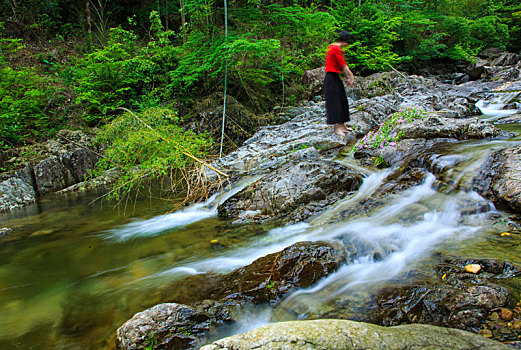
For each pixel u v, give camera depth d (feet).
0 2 45.88
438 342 5.98
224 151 31.96
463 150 16.83
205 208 20.36
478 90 49.37
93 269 13.55
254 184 19.11
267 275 10.67
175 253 14.40
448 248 10.85
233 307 9.45
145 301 10.81
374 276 10.17
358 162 21.50
